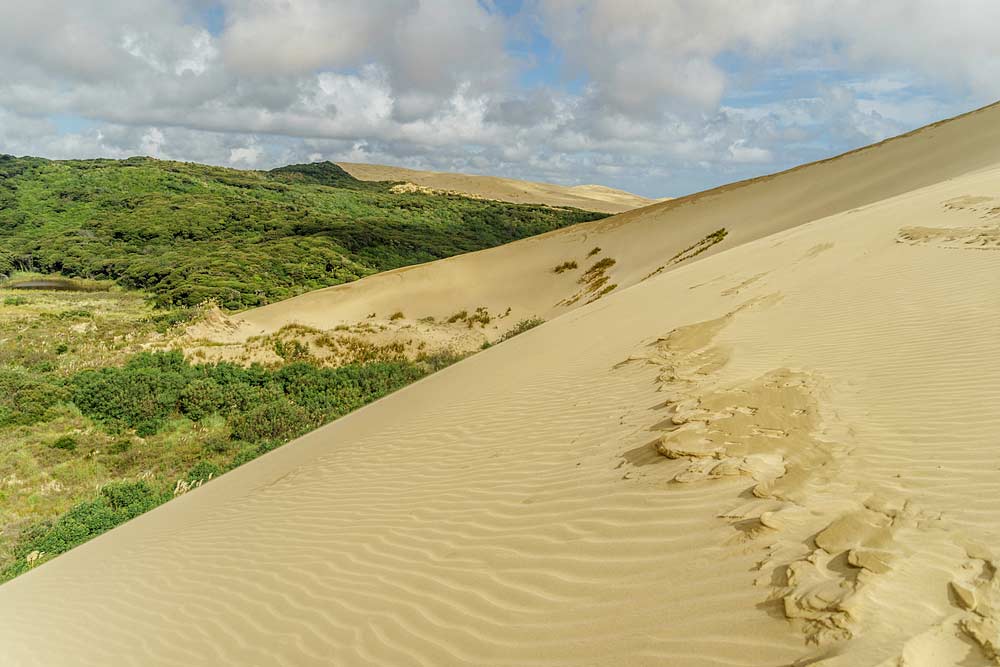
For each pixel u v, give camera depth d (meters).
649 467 5.11
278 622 4.80
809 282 10.55
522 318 40.00
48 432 20.14
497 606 3.97
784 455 4.65
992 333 6.28
